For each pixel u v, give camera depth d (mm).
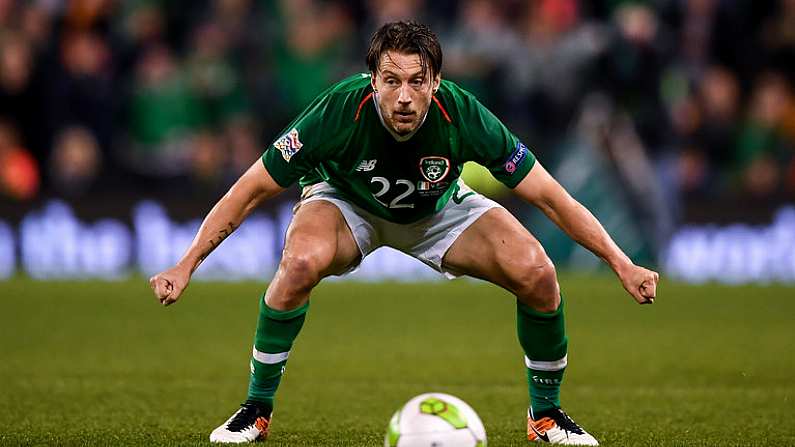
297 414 22297
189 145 54000
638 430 20625
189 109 54344
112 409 22672
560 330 18703
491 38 52344
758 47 58938
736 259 51469
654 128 48719
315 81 54500
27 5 55719
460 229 19047
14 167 52344
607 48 47969
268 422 18984
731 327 36906
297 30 54875
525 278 18141
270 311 18188
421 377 27344
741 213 51469
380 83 17188
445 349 32062
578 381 26938
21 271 51000
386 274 52781
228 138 53438
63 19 55031
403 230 19281
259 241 51062
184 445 18281
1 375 27125
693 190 55031
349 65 55469
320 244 18125
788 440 19625
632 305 42375
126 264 51375
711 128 56344
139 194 52406
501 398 24469
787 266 51594
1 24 53594
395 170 18188
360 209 19031
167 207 51562
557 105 50406
